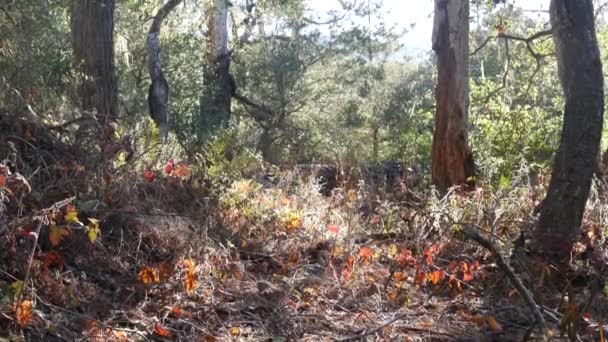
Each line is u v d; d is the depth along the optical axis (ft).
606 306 14.64
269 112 53.31
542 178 20.67
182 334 12.05
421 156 33.19
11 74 24.22
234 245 15.37
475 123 30.81
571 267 16.78
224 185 17.34
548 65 31.55
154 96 36.11
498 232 17.54
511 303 14.67
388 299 14.53
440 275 14.82
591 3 17.75
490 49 48.85
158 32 37.11
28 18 29.84
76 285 12.11
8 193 12.20
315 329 12.95
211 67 47.47
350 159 30.73
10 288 11.11
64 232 11.75
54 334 11.05
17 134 14.42
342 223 17.97
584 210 18.25
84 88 27.09
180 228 14.26
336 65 59.41
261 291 13.74
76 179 14.05
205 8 48.88
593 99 17.48
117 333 11.51
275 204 17.75
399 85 67.62
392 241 17.38
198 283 13.26
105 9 29.45
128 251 13.55
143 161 16.71
